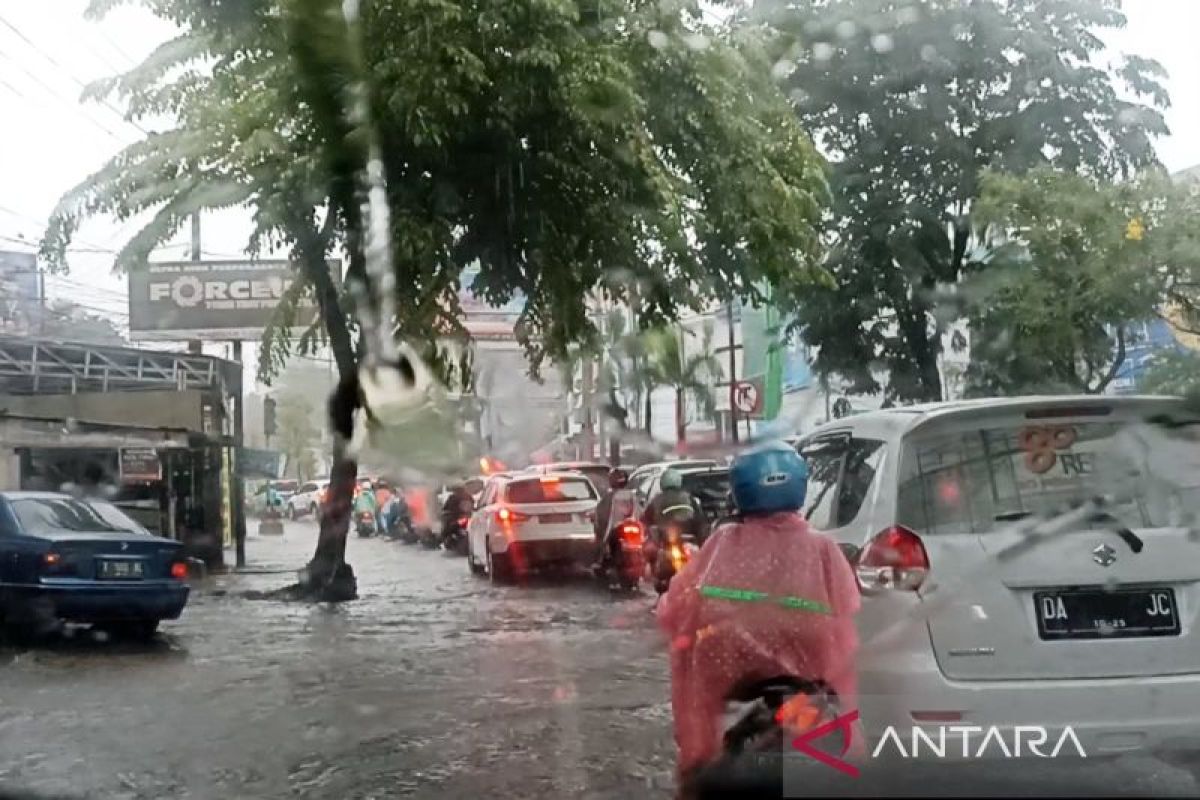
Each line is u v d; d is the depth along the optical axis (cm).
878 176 1686
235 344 2202
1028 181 1553
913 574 470
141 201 1492
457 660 962
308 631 1177
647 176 1259
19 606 1055
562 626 1157
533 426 1167
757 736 382
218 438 1959
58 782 599
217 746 669
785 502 391
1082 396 516
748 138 1352
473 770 606
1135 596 466
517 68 1212
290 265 1662
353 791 575
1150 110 1703
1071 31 1694
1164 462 498
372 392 1177
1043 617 464
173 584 1102
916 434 504
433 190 1284
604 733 680
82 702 808
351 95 1208
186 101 1447
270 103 1306
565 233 1309
